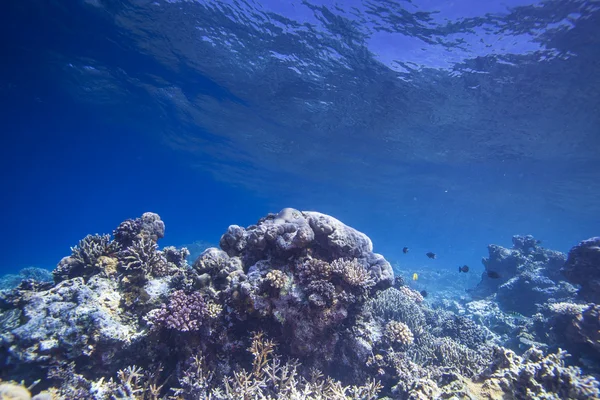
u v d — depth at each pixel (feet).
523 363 15.21
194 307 15.75
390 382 17.80
